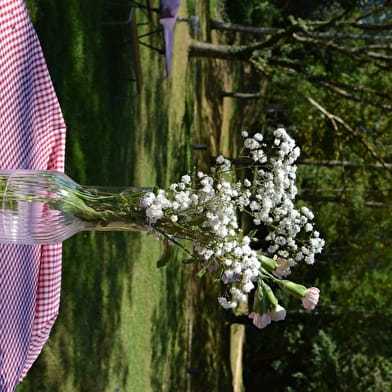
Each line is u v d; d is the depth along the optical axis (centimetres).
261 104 1266
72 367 431
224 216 161
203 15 1011
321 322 1317
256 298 168
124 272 552
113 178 533
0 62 210
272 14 1299
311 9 1321
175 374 754
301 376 1320
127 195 173
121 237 545
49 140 247
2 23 214
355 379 1232
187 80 861
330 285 1180
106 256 508
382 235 984
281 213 167
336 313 1198
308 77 749
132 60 591
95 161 490
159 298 675
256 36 1373
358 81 802
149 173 654
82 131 468
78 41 464
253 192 168
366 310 1110
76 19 462
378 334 1119
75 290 444
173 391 742
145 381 618
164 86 728
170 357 730
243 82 1410
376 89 788
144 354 615
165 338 703
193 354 890
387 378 1223
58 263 242
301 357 1359
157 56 698
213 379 1027
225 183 163
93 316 474
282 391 1373
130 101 588
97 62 498
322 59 946
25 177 174
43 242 181
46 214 173
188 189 165
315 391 1305
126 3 564
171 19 557
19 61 224
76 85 459
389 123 804
